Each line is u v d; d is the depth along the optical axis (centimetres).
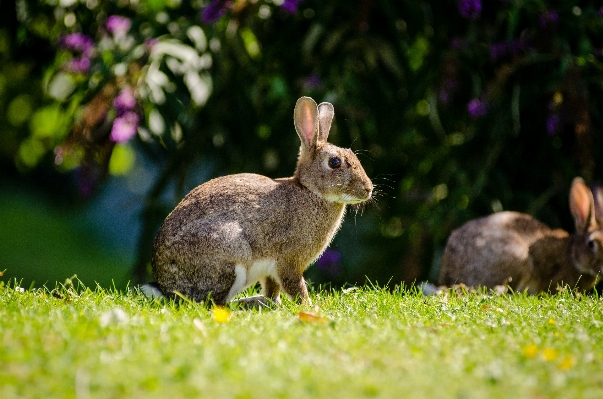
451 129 1495
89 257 2438
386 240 1532
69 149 1345
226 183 895
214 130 1445
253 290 1024
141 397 476
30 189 2872
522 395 507
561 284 1172
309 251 910
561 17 1349
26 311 699
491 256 1129
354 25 1375
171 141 1376
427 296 955
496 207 1432
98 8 1447
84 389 484
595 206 1237
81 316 682
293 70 1434
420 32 1402
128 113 1327
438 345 620
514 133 1422
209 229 850
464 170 1454
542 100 1399
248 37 1439
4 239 2439
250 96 1407
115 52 1369
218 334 633
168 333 630
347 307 822
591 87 1403
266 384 503
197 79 1400
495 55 1353
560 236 1180
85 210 2625
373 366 557
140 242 1475
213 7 1320
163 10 1422
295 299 884
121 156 1578
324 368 544
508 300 899
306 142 938
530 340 660
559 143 1444
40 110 1588
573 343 652
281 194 900
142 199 1531
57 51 1473
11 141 2423
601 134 1398
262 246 877
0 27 1508
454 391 507
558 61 1363
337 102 1360
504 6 1355
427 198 1488
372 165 1477
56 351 551
